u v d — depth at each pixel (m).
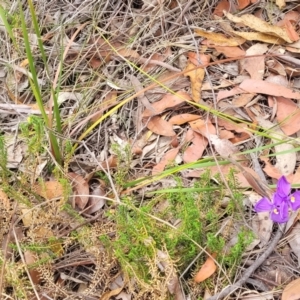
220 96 0.60
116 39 0.67
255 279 0.48
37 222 0.49
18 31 0.67
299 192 0.44
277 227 0.50
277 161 0.54
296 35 0.62
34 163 0.52
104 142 0.59
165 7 0.68
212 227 0.48
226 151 0.55
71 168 0.57
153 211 0.51
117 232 0.47
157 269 0.44
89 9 0.69
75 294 0.48
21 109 0.62
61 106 0.63
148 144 0.58
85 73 0.65
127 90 0.62
